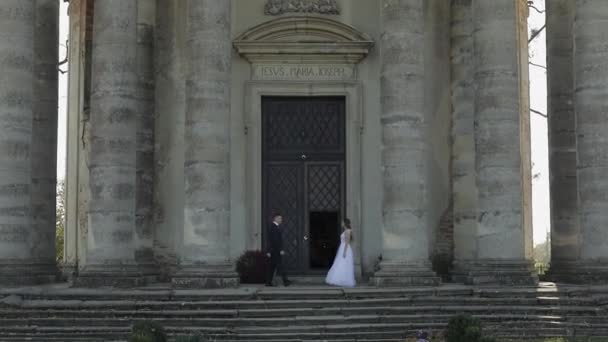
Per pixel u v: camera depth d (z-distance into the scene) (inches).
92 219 896.9
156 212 1057.5
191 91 894.4
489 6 910.4
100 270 876.0
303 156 1067.3
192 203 879.1
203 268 862.5
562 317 765.9
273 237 927.7
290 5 1066.1
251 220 1046.4
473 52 936.9
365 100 1062.4
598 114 899.4
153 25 1065.5
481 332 629.9
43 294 804.6
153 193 1053.8
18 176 901.8
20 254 901.2
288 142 1070.4
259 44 1049.5
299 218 1063.0
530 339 715.4
